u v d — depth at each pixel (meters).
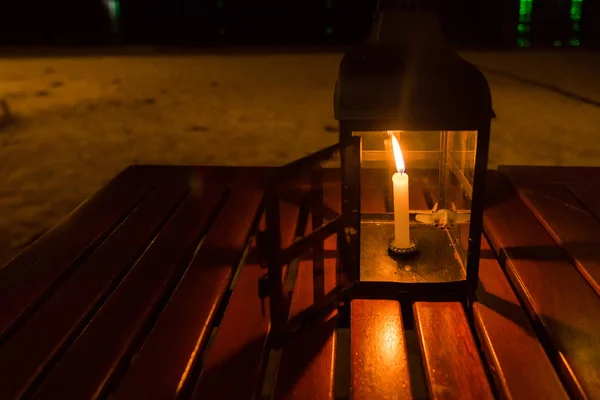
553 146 1.83
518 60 3.27
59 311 0.83
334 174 1.34
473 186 0.79
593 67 3.02
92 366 0.73
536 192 1.17
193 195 1.20
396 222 0.90
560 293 0.84
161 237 1.02
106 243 1.01
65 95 2.68
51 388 0.70
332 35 4.60
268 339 0.78
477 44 3.93
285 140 1.96
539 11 4.78
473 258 0.82
